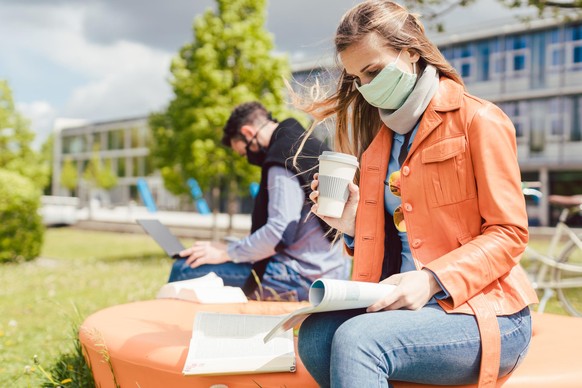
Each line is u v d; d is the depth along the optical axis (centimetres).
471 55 2730
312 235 298
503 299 155
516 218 154
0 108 1989
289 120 308
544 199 2586
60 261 1124
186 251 314
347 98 198
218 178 1342
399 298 148
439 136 166
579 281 470
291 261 298
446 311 150
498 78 2661
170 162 1354
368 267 187
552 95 2539
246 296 299
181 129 1284
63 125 5916
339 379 138
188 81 1234
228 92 1228
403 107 169
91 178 4950
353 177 187
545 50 2542
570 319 246
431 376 149
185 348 190
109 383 214
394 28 165
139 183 3959
